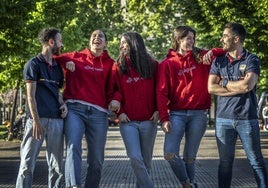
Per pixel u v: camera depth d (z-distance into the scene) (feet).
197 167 54.08
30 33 72.43
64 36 116.06
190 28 28.68
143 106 27.40
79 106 27.02
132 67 27.27
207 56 27.71
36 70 25.85
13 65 102.17
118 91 27.58
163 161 61.11
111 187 39.09
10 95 176.86
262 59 87.92
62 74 27.02
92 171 27.81
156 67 27.99
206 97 28.78
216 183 41.01
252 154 26.48
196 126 28.76
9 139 111.14
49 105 26.09
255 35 85.81
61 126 26.58
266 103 150.10
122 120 27.30
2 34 70.69
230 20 85.35
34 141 25.95
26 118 26.40
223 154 27.02
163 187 38.93
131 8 117.39
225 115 26.73
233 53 26.76
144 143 27.84
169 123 27.58
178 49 28.76
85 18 138.21
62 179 27.04
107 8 147.64
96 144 27.48
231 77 26.55
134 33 27.48
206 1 86.94
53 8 90.99
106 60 27.78
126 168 53.36
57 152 26.61
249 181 41.98
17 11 67.31
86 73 27.20
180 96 28.48
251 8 85.20
